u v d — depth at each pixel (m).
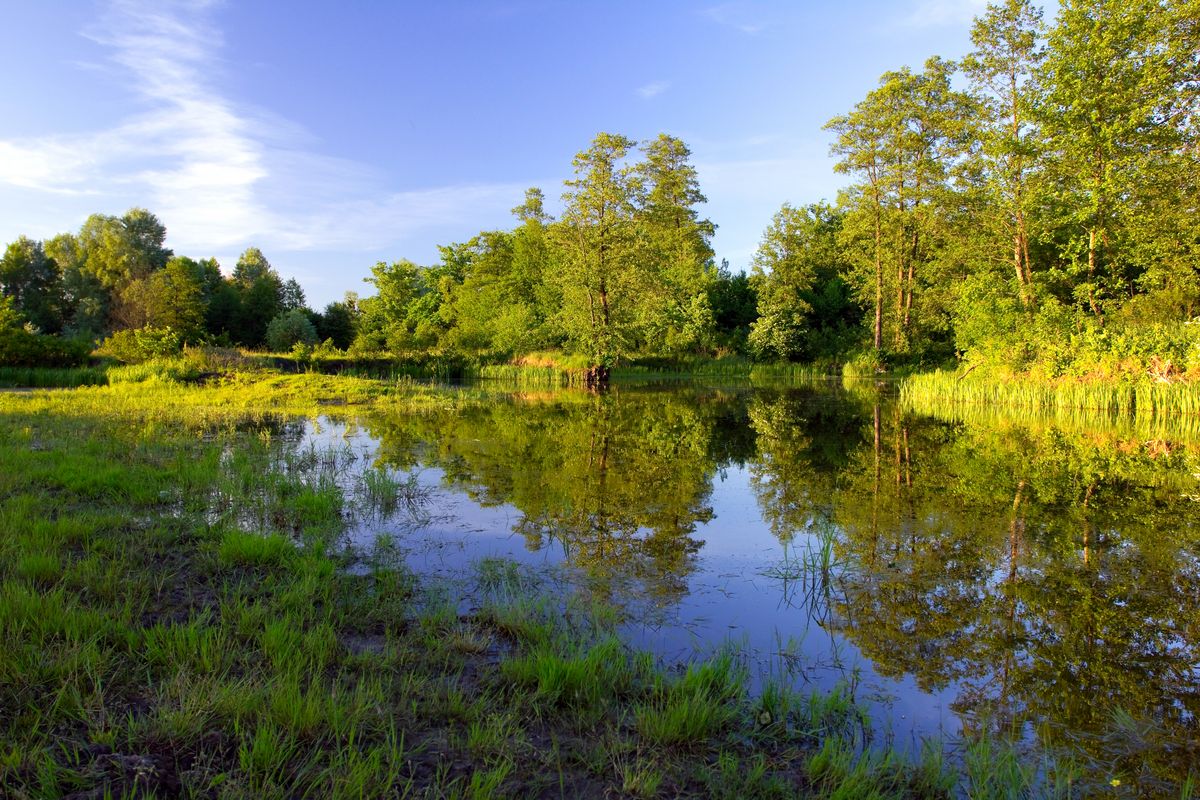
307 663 3.71
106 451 9.67
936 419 17.11
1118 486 9.23
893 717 3.63
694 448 12.41
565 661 3.81
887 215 37.94
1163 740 3.46
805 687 3.91
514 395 24.77
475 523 7.14
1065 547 6.55
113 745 2.78
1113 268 23.36
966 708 3.74
